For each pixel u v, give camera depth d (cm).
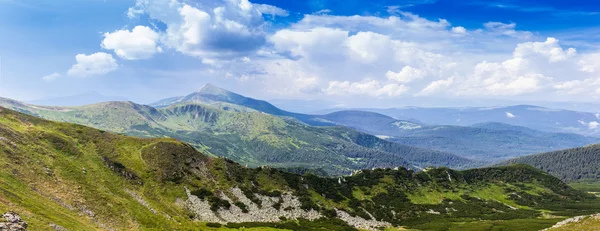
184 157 18350
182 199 15212
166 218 11994
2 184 8306
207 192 16500
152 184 15150
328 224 17150
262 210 16950
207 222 14225
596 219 11175
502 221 19825
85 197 10500
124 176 14588
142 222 10756
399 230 18012
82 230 7800
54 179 10831
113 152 16262
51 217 7588
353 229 16925
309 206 18600
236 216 15700
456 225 18850
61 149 14088
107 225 9388
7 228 5741
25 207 7425
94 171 13575
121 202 11444
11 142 11756
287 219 16825
